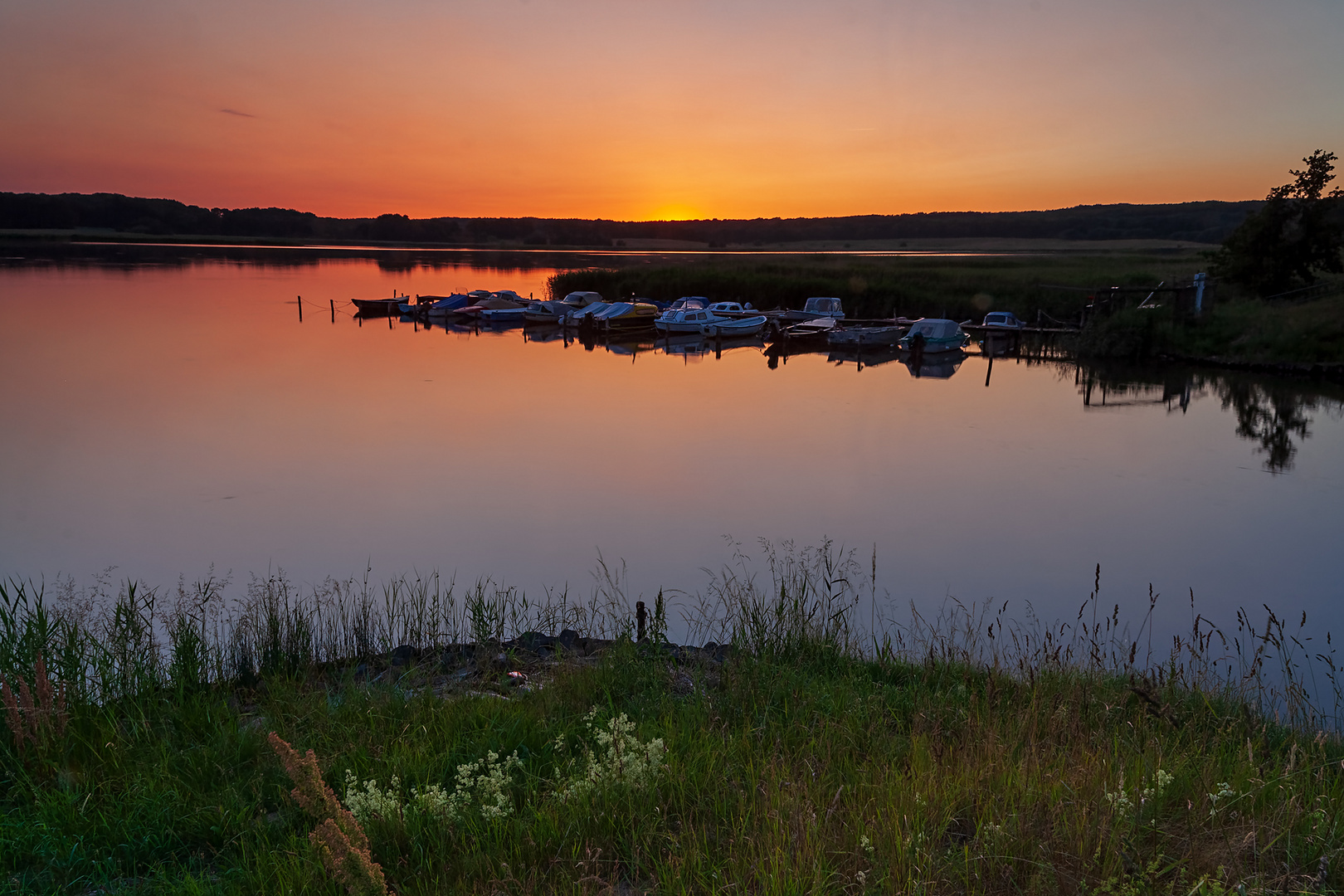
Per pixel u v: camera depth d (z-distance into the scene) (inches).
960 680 283.1
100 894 159.6
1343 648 373.1
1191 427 893.2
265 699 263.9
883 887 144.8
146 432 812.6
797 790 177.0
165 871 167.3
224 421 870.4
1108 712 235.5
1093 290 1830.7
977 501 619.5
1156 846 152.9
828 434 855.1
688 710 243.1
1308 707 247.1
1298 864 151.1
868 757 205.9
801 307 2122.3
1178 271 2332.7
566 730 224.1
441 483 657.0
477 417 913.5
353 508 590.2
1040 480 681.6
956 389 1153.4
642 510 588.4
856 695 254.5
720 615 394.3
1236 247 1566.2
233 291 2476.6
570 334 1838.1
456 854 165.3
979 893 142.3
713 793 186.4
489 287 2881.4
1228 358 1295.5
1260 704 251.9
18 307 1877.5
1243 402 1038.4
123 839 175.6
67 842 172.2
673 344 1675.7
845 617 347.3
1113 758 194.1
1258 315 1387.8
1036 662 296.7
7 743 211.2
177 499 606.2
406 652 329.1
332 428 847.7
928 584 457.1
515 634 355.9
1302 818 166.4
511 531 542.0
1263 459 757.3
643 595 430.0
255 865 164.9
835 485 662.5
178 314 1872.5
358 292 2573.8
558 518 570.6
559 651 311.7
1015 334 1601.9
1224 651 367.2
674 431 862.5
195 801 189.8
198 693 258.1
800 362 1449.3
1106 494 639.8
